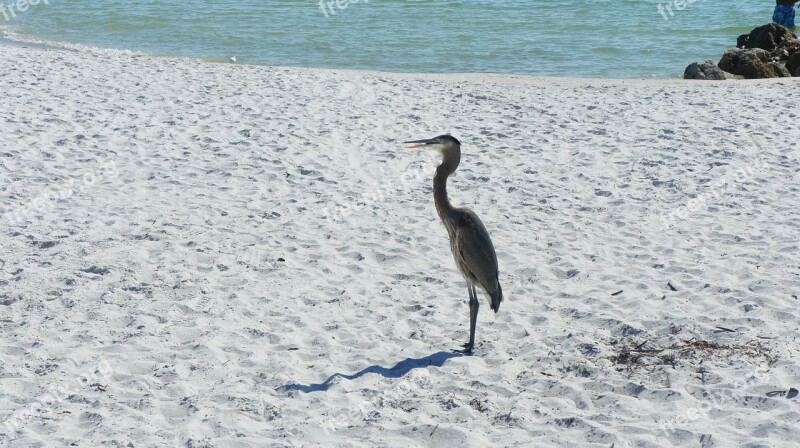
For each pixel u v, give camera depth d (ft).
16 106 50.72
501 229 33.81
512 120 51.01
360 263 30.48
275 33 95.91
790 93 58.75
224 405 20.53
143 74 62.08
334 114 51.52
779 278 28.07
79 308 26.14
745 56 76.43
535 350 23.54
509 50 89.51
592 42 94.07
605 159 42.80
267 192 37.86
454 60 84.53
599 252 31.24
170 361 22.86
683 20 107.34
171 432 19.35
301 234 33.06
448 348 23.84
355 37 94.99
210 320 25.55
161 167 40.70
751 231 32.78
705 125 48.98
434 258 30.89
